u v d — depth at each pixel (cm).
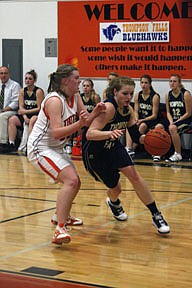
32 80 1146
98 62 1186
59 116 521
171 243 545
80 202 713
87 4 1184
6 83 1195
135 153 1130
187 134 1110
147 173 921
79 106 551
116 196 609
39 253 511
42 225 607
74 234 573
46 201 720
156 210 577
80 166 985
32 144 542
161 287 428
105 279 443
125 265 479
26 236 566
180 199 733
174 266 477
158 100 1080
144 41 1141
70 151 1130
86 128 564
